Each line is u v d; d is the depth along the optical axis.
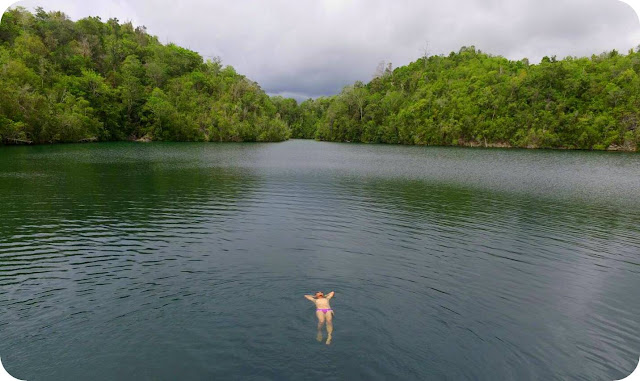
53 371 8.28
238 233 19.12
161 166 47.72
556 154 84.69
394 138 134.62
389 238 18.91
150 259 15.18
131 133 110.12
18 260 14.86
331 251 16.67
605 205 28.72
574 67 119.12
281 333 9.73
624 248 18.44
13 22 106.19
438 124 124.75
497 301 12.33
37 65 92.31
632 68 110.50
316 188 33.19
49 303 11.35
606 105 105.06
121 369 8.35
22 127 71.94
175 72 142.75
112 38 140.00
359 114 152.00
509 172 49.53
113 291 12.19
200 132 119.44
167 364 8.52
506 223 22.69
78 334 9.70
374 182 37.75
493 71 131.38
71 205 24.52
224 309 11.01
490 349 9.53
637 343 10.18
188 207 24.75
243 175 40.84
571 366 9.04
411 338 9.77
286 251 16.52
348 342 9.41
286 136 156.50
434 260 15.95
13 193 27.81
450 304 11.91
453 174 46.16
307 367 8.42
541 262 16.23
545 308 12.02
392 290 12.72
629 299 12.90
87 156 57.22
